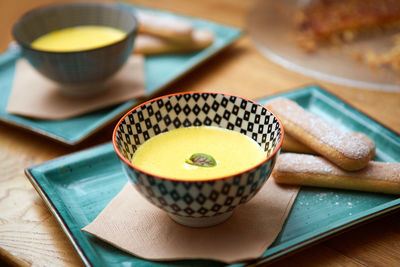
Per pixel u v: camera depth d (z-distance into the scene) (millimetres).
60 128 705
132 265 524
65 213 562
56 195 583
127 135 558
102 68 725
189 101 593
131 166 499
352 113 690
